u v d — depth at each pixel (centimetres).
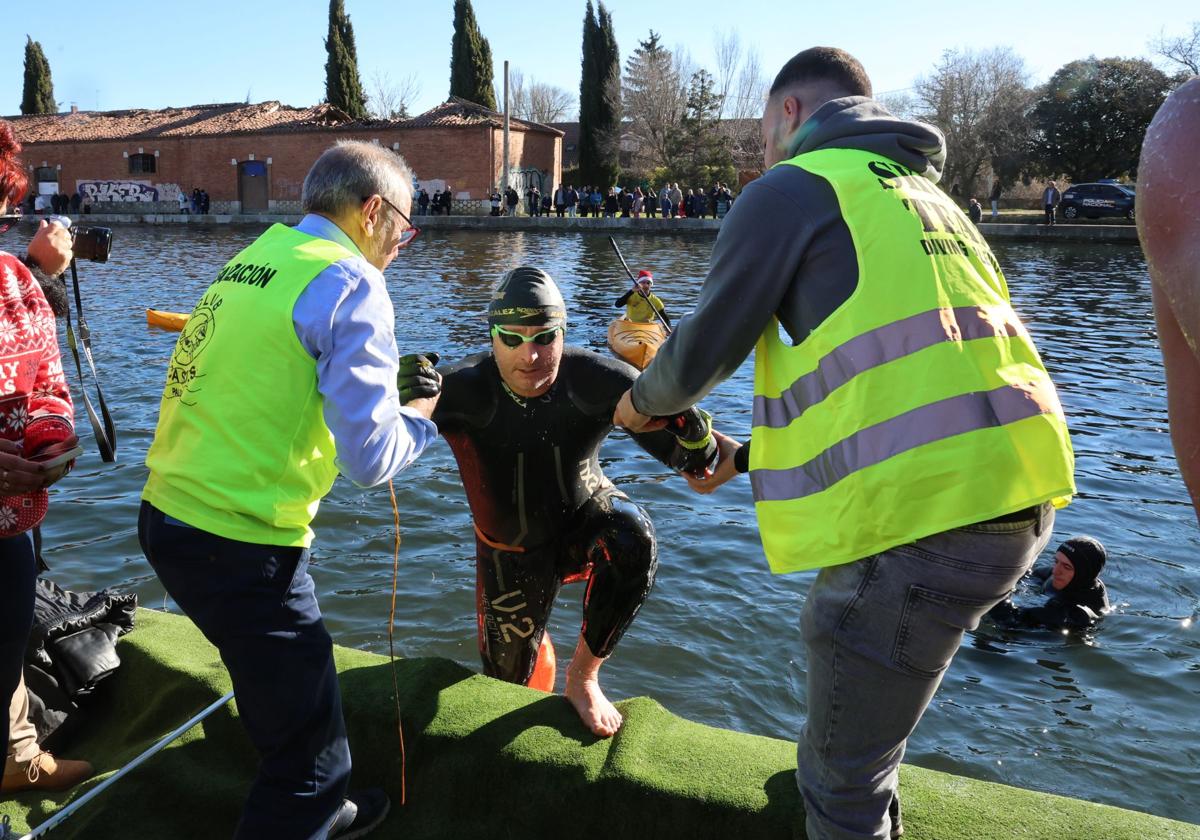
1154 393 1109
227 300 221
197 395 217
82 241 298
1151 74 4381
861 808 200
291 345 212
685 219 3791
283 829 219
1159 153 122
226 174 4959
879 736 194
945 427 178
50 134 5256
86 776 294
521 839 262
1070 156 4516
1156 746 425
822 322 188
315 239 226
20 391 234
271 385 212
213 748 289
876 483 180
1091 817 238
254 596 213
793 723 432
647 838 251
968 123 4819
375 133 4641
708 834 244
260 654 215
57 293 293
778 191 193
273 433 212
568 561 329
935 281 185
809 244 189
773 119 225
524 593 337
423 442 232
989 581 181
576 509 321
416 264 2512
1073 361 1303
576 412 308
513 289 288
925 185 203
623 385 305
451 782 271
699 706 443
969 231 203
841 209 189
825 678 195
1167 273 121
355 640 494
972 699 462
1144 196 124
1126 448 879
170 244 3350
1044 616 539
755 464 202
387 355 218
